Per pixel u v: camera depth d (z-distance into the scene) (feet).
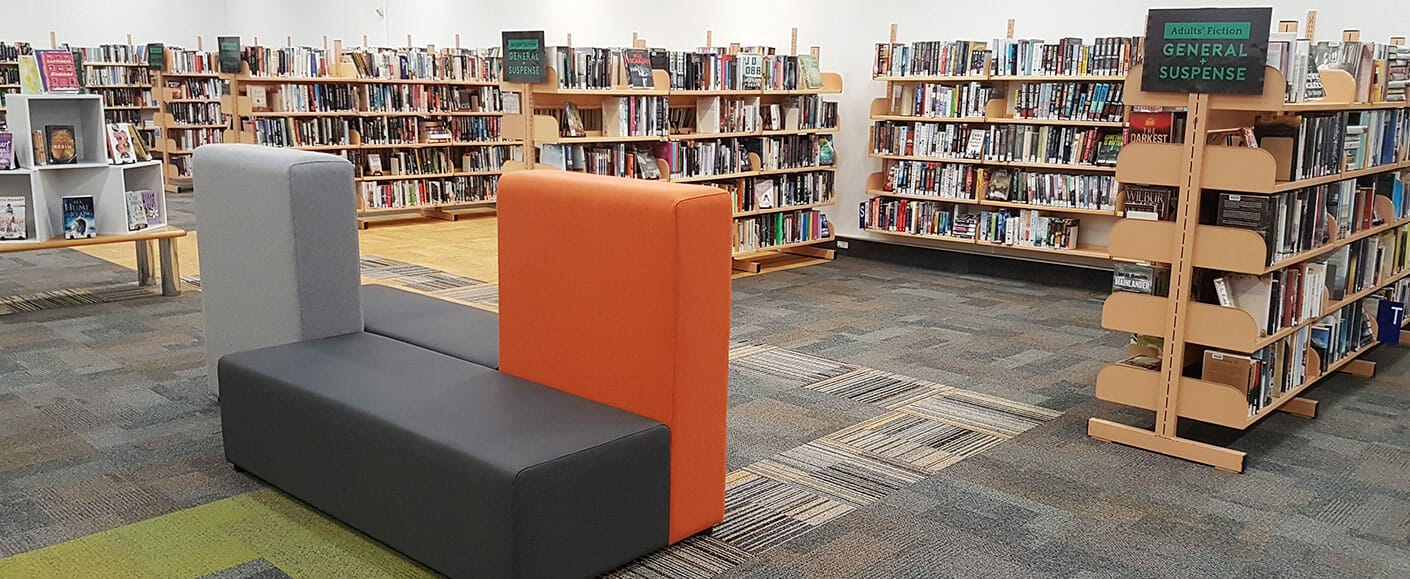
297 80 29.22
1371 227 14.38
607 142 22.38
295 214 11.14
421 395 9.34
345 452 9.20
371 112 30.58
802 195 25.88
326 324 11.58
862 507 10.38
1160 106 11.69
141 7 48.32
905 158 24.63
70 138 18.29
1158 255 11.71
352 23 45.11
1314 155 11.89
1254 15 10.49
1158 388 12.03
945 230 24.38
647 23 31.78
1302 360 13.15
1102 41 21.04
